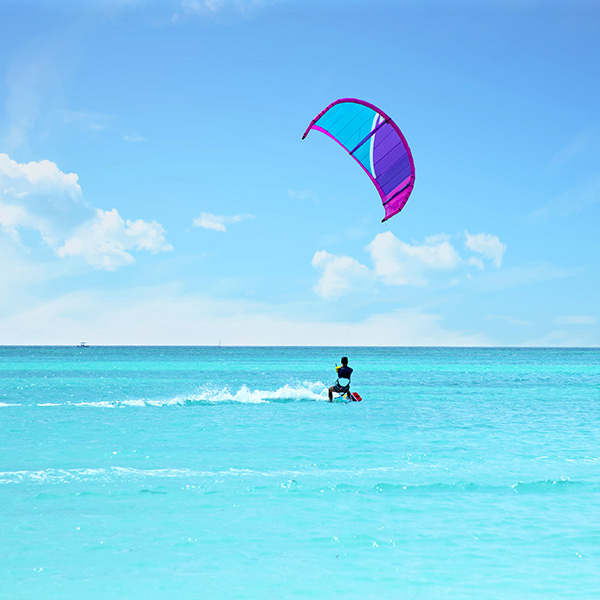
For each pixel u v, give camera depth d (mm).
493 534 7613
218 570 6465
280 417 19656
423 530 7766
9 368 64500
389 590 5980
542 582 6176
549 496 9383
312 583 6148
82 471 10984
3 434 15609
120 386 36188
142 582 6152
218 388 34844
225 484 10031
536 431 16516
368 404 24469
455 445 14055
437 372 59938
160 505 8797
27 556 6824
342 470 11148
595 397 28625
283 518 8219
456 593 5914
